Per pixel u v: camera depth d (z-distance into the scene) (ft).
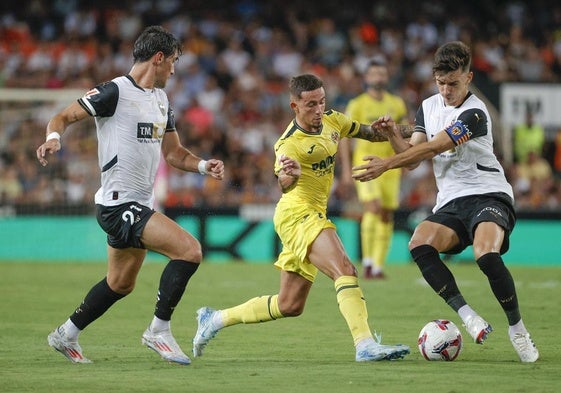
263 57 237.04
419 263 69.77
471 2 263.08
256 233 170.81
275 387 57.21
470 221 70.64
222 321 72.02
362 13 254.47
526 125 212.23
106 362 69.05
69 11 243.60
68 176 186.70
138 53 68.33
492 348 75.66
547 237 172.96
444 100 73.31
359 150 137.69
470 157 71.77
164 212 169.17
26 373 63.41
